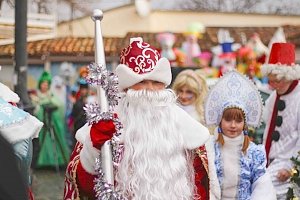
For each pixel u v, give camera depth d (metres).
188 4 26.50
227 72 4.38
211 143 4.21
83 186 3.18
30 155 3.26
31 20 10.98
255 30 20.92
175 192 3.19
